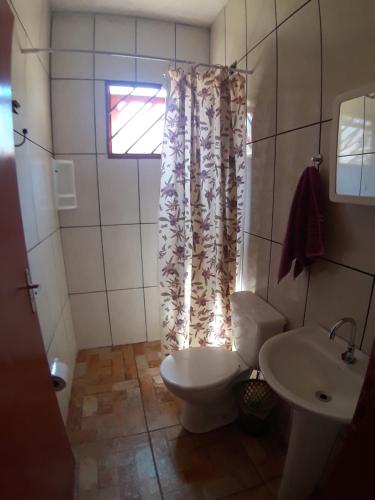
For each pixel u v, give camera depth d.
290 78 1.26
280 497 1.22
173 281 1.81
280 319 1.41
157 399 1.79
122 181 2.07
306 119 1.18
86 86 1.91
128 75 1.96
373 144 0.82
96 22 1.88
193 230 1.72
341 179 0.94
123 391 1.86
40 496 0.82
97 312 2.26
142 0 1.75
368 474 0.77
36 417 0.88
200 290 1.81
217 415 1.60
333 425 1.04
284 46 1.27
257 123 1.54
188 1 1.77
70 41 1.86
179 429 1.58
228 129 1.61
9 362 0.72
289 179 1.32
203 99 1.62
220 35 1.89
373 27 0.86
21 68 1.29
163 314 1.88
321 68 1.08
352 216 1.00
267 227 1.53
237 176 1.72
